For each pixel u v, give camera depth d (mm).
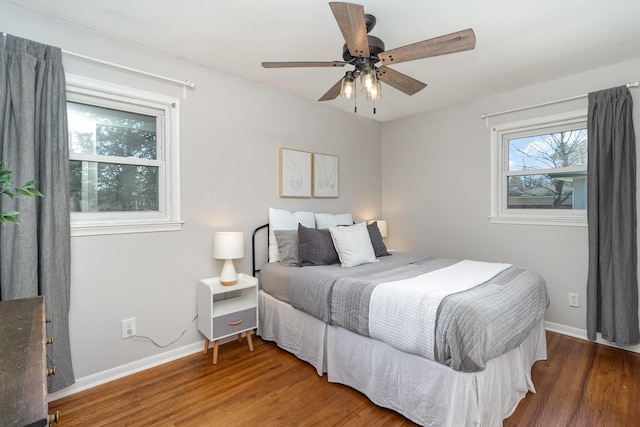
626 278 2529
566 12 1896
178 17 1957
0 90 1749
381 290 1906
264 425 1727
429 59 2525
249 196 2971
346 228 2879
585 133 2861
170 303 2473
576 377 2193
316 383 2145
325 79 2934
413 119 4082
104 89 2158
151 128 2428
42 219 1850
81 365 2064
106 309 2168
